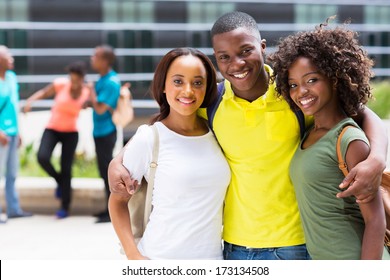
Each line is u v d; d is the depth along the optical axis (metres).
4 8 25.52
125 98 9.32
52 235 8.74
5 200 10.29
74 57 26.05
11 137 9.60
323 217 3.53
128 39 26.64
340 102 3.69
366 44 29.53
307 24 28.72
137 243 3.93
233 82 3.86
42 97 10.13
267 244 3.87
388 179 3.82
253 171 3.87
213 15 27.53
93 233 8.84
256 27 3.95
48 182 10.71
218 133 3.95
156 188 3.75
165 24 26.98
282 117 3.86
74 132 9.78
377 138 3.51
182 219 3.70
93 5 26.20
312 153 3.55
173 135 3.79
